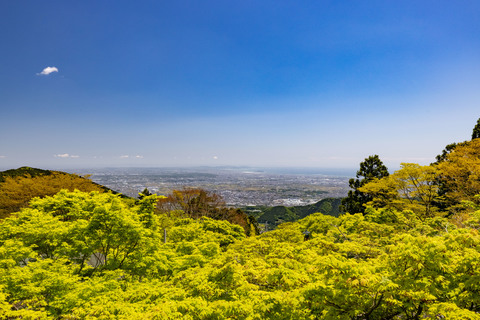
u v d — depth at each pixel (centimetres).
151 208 1089
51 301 661
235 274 551
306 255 656
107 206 876
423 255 380
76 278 721
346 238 1088
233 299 520
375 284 383
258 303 455
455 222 1079
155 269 895
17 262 794
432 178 1616
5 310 521
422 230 922
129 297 586
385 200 1994
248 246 922
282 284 525
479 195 1045
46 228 922
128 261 914
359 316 443
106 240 871
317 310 432
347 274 402
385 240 930
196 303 451
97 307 499
